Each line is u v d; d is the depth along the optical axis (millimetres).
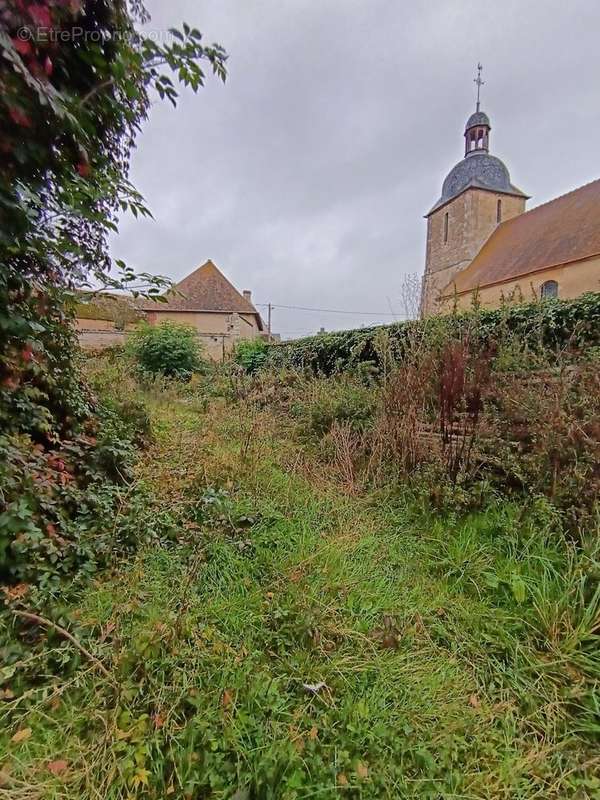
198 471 2943
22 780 1079
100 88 1757
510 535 2197
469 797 1146
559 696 1457
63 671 1387
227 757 1185
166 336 9453
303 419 4363
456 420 2824
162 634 1469
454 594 1972
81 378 3127
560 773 1227
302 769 1166
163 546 2158
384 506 2814
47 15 1305
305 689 1434
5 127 1348
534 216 17812
